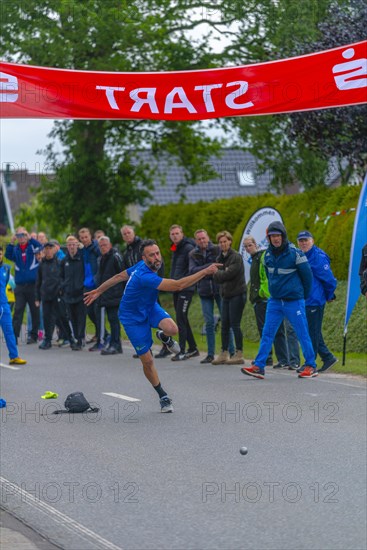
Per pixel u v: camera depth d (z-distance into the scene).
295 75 18.61
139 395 16.64
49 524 8.97
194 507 9.46
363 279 17.09
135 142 41.31
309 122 28.05
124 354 23.80
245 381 17.97
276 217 23.14
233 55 37.97
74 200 40.16
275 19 33.72
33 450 12.17
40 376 19.47
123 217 41.38
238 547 8.20
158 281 14.36
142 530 8.73
